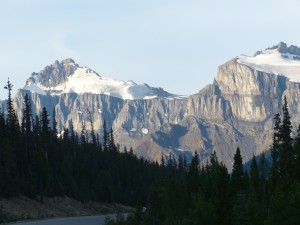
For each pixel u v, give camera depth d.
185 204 91.19
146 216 82.19
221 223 73.88
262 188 88.44
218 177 76.50
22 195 122.88
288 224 60.03
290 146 87.06
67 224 97.62
